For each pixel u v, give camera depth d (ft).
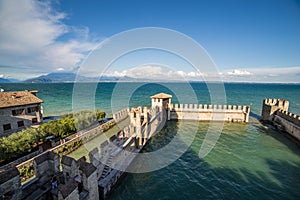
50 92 314.35
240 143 84.99
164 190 48.34
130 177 54.03
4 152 56.03
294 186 51.13
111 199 44.34
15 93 97.55
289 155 72.13
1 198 30.19
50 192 36.76
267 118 126.21
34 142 67.10
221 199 45.24
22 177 51.26
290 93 397.60
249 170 59.62
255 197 46.16
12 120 86.53
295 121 94.12
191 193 47.29
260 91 436.76
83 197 34.50
